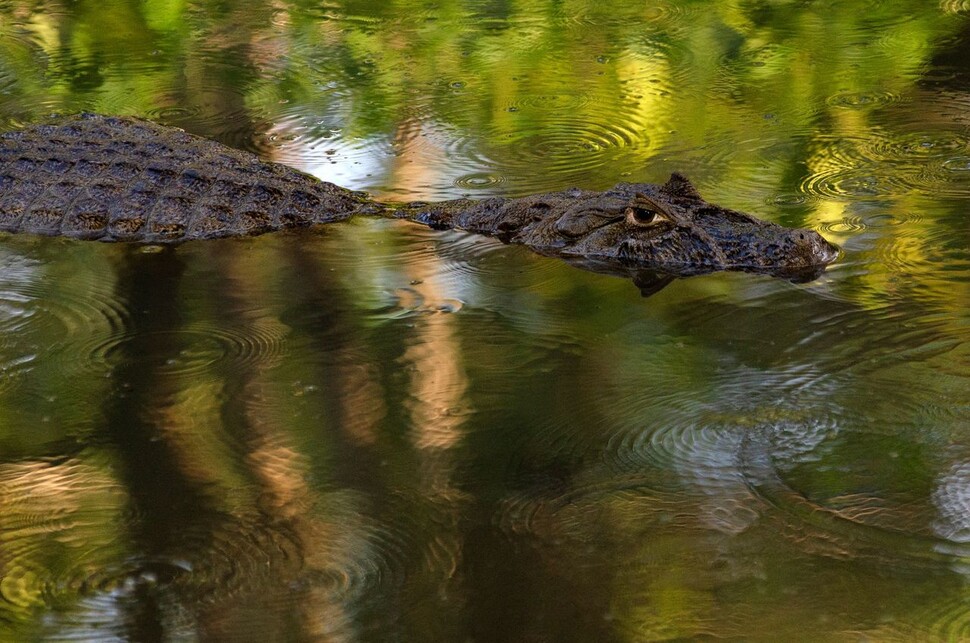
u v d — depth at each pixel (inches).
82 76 944.3
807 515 338.0
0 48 1013.2
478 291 526.3
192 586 314.2
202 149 693.3
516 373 435.5
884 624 288.5
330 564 321.4
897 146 729.0
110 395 426.3
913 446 374.3
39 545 333.7
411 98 879.1
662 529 332.8
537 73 934.4
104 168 658.8
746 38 1004.6
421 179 713.0
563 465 369.7
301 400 417.7
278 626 296.2
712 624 291.1
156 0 1147.3
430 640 288.2
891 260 539.5
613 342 463.2
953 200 625.0
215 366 449.4
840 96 844.6
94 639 293.3
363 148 774.5
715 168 708.0
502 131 802.2
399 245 597.0
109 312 510.3
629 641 285.7
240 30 1067.3
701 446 379.2
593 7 1117.1
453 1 1144.8
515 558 321.4
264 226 629.6
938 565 311.3
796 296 502.3
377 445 384.5
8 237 619.5
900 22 1023.0
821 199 639.8
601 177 701.9
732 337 463.5
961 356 434.6
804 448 375.9
